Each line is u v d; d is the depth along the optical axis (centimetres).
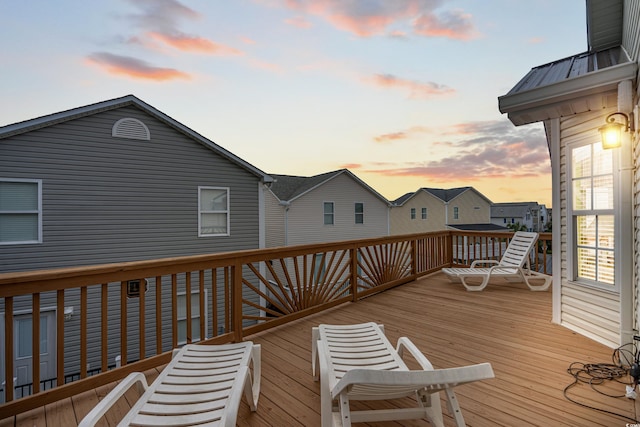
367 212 1600
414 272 616
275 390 227
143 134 770
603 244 308
